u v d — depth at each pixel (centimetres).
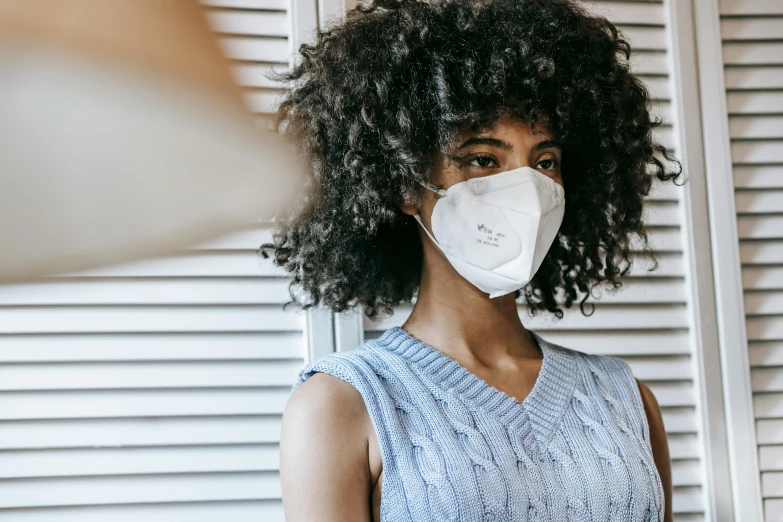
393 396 102
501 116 108
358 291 129
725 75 158
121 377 138
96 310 138
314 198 115
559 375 112
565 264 138
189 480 139
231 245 142
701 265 154
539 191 104
